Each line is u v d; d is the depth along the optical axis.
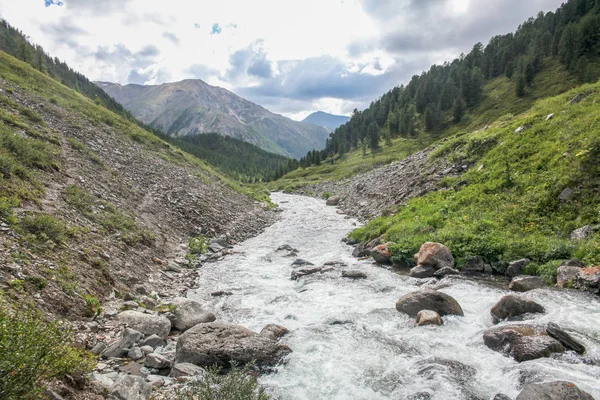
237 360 8.35
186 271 17.72
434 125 132.88
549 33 137.00
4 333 4.54
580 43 112.56
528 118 29.58
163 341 9.58
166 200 27.91
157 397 6.73
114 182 24.56
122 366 7.91
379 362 8.55
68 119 35.69
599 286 11.39
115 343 8.55
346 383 7.71
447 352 8.78
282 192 103.25
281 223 36.56
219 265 19.77
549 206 17.97
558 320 9.58
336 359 8.74
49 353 5.01
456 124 126.38
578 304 10.64
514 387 7.11
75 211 16.03
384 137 152.75
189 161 53.09
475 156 29.91
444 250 16.56
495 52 168.12
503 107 114.75
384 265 18.62
